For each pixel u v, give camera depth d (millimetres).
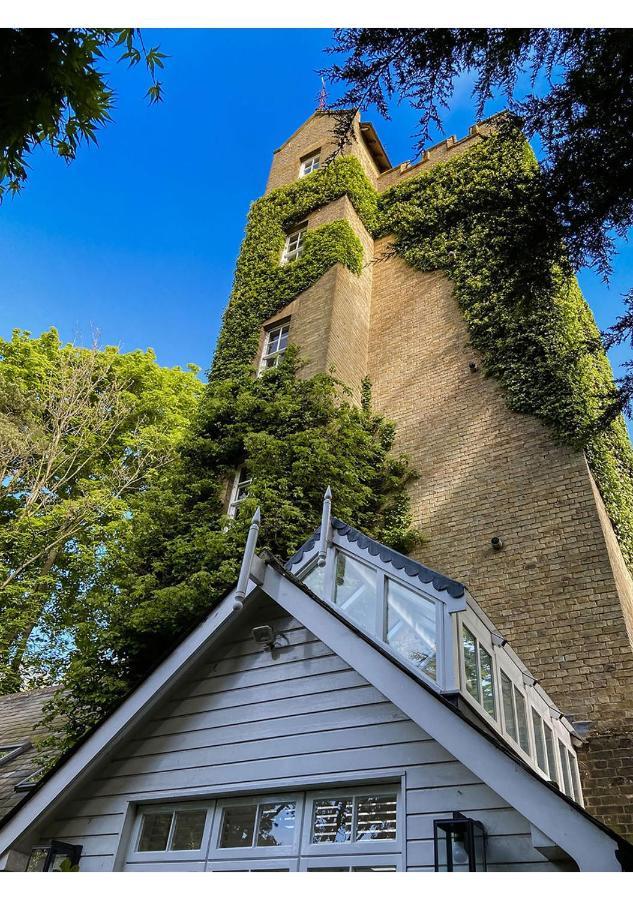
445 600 4789
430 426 12195
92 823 5109
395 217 16547
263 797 4672
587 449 10133
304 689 4871
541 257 6066
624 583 9297
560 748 6656
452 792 3990
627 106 5426
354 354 14234
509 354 11938
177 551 10203
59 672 13609
